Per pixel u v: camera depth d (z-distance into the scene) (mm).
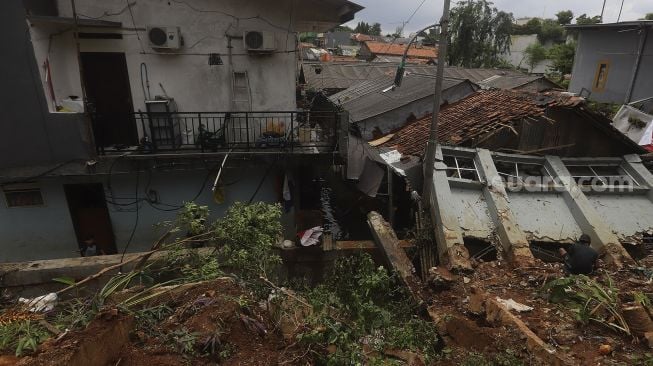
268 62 9836
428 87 13922
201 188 9859
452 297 6406
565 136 10094
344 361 3779
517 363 4297
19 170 8375
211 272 5539
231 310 4312
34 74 7809
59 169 8516
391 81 16969
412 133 11797
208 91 9773
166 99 9445
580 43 23719
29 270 7555
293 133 9984
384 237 8219
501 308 5270
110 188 9477
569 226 8336
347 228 12508
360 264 5949
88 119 8328
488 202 8523
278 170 10008
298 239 9086
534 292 6207
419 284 6910
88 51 9016
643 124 14922
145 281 5500
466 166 9641
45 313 4379
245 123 10172
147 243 10039
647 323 4812
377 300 5879
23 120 8055
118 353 3469
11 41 7535
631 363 4355
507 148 10047
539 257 7969
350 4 9352
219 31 9391
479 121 10469
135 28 9016
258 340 4164
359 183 11008
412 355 4438
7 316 3922
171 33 8898
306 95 18922
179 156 8875
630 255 8188
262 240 5941
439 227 7988
